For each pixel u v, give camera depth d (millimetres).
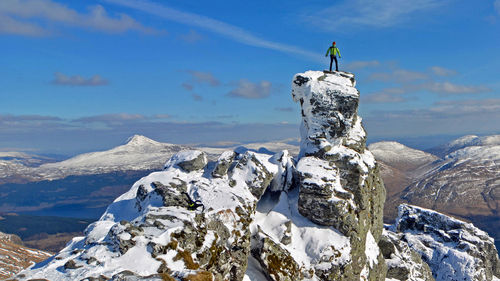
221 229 29062
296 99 43531
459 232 87562
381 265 41594
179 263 23859
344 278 34656
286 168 42000
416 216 96688
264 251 31906
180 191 35000
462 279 77812
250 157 41281
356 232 37031
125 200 38969
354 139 42469
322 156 40188
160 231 25359
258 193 39250
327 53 44812
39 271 21812
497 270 85750
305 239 36344
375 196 43250
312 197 37219
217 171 40125
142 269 22250
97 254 22922
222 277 27219
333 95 40438
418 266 53500
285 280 31609
